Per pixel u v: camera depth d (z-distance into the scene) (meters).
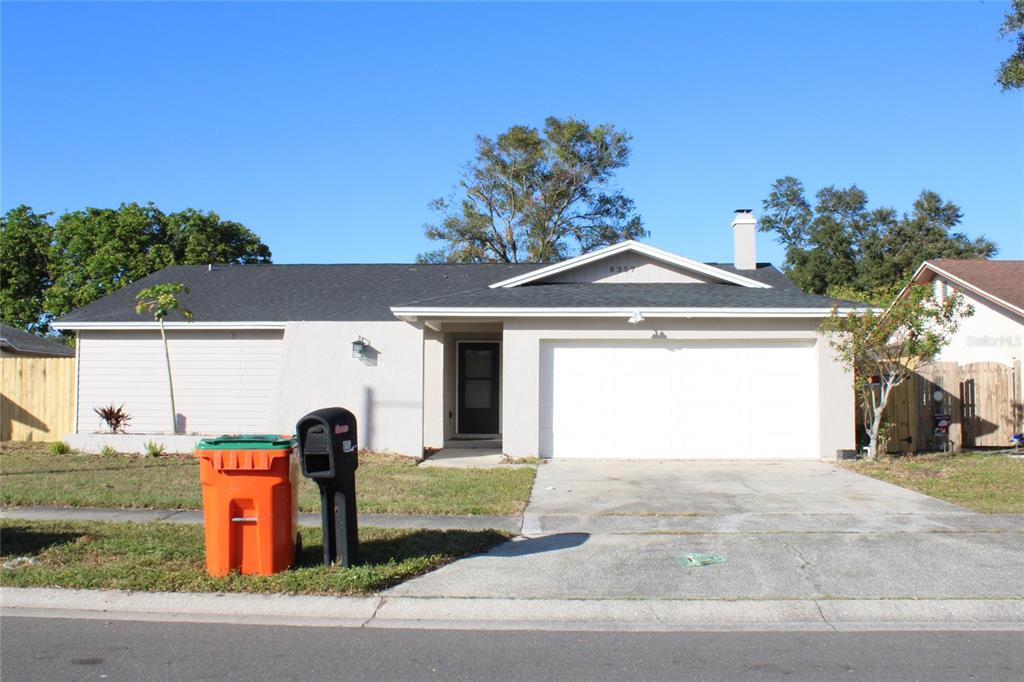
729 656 5.82
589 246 42.53
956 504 10.59
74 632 6.30
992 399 17.44
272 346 18.52
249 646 6.00
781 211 52.44
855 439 15.65
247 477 7.31
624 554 8.27
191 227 31.66
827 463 14.50
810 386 15.08
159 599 6.93
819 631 6.41
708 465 14.42
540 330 15.23
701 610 6.81
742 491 11.72
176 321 18.22
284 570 7.43
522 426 15.16
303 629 6.41
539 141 41.50
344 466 7.49
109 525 9.41
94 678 5.36
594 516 10.01
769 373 15.15
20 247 31.78
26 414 18.94
